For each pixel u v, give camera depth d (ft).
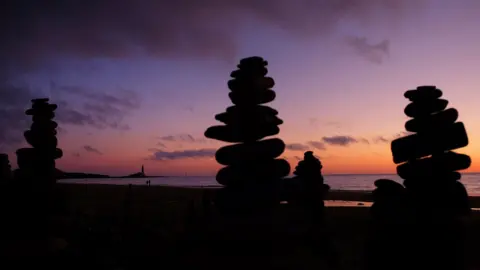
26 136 36.70
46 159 36.70
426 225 24.59
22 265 28.89
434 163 24.90
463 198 24.57
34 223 34.09
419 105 25.57
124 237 43.47
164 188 229.04
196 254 25.14
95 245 36.01
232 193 25.12
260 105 26.17
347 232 53.36
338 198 157.99
